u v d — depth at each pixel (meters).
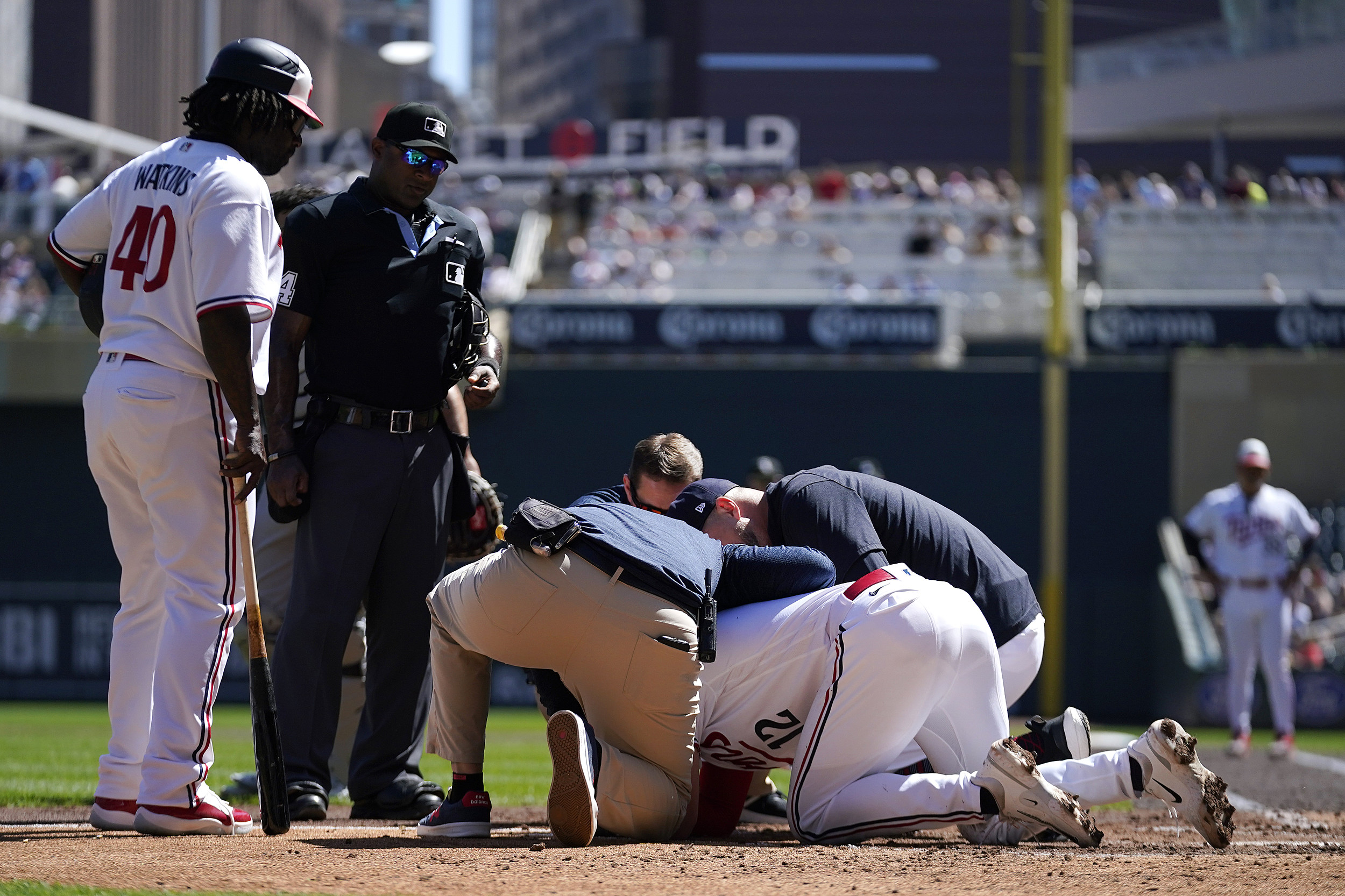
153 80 153.12
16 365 63.31
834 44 179.25
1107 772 13.23
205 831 13.70
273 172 14.50
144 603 14.38
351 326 15.80
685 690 13.35
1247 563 35.53
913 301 64.50
